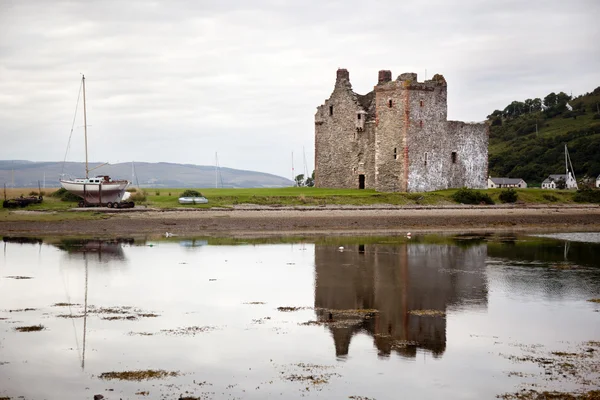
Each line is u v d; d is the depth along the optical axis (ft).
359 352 86.79
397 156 289.33
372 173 301.02
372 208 262.26
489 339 92.53
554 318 103.76
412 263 154.20
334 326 98.43
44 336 92.73
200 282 129.59
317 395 73.10
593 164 531.09
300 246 182.60
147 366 81.51
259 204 262.67
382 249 178.09
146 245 181.37
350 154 309.01
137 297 116.37
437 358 84.58
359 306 110.93
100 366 81.41
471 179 321.32
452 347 88.99
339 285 127.65
